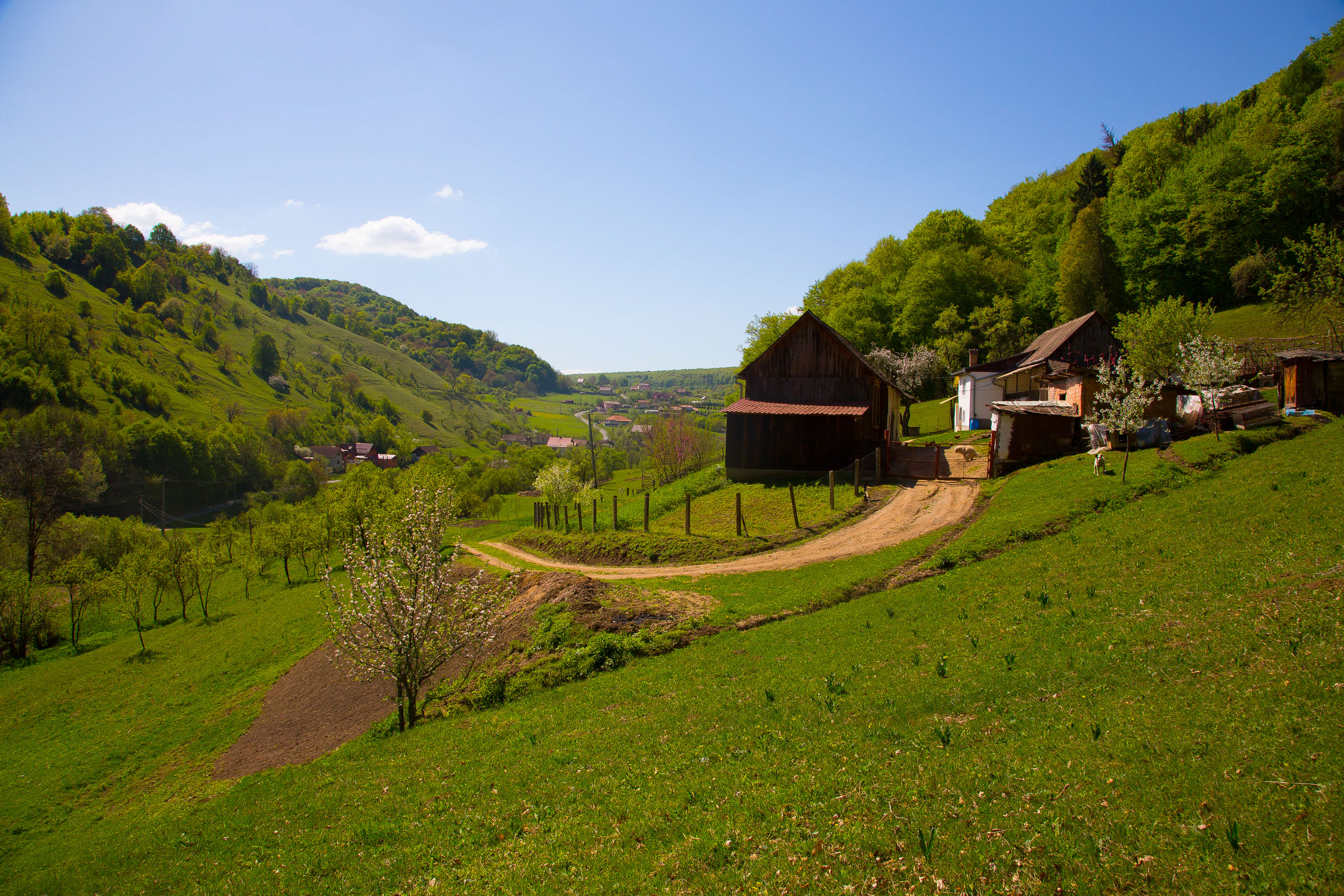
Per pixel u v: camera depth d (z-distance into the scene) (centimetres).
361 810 1477
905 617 1980
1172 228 7944
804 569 2848
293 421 17250
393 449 18800
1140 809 782
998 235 11669
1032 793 869
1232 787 777
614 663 2264
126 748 2964
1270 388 4397
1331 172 7256
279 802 1719
